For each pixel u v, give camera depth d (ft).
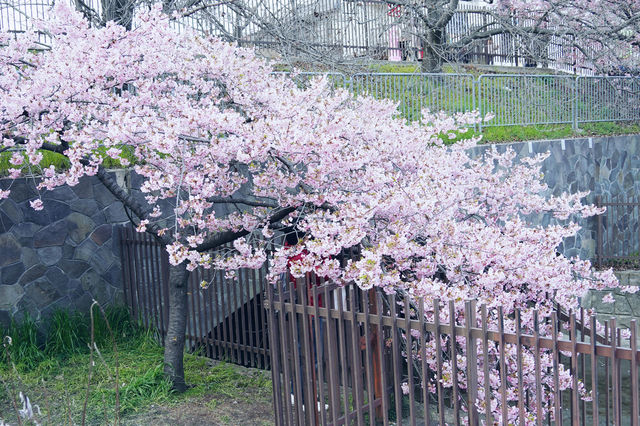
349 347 17.46
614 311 38.88
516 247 17.17
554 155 40.55
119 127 16.79
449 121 22.59
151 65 19.92
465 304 12.01
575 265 20.30
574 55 48.80
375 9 47.93
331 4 41.37
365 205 17.47
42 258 25.27
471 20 61.57
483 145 37.58
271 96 19.88
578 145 42.47
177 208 17.16
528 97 44.47
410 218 17.88
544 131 44.47
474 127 39.50
